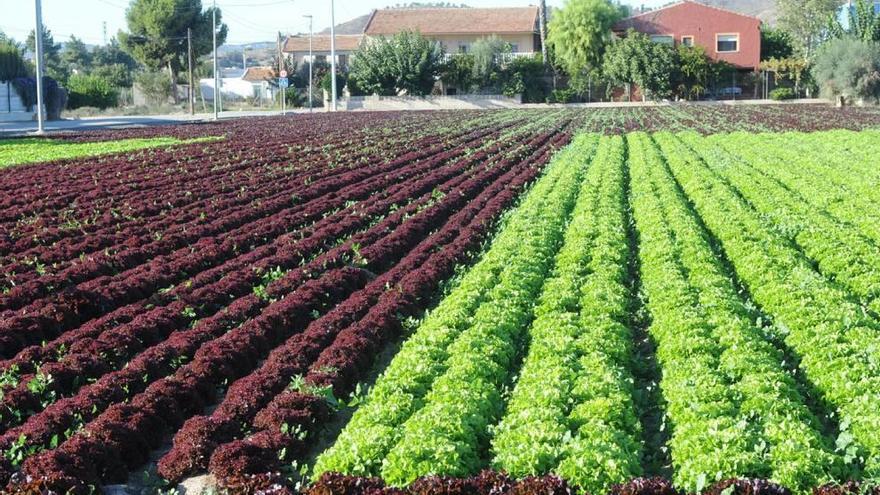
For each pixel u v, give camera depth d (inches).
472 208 1164.5
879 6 4128.9
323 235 991.0
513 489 398.0
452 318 655.1
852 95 3134.8
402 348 617.3
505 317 653.9
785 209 1025.5
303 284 789.2
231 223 1072.2
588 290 727.7
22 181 1380.4
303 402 530.3
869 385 499.2
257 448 476.1
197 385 573.3
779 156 1616.6
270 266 866.8
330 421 545.6
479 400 509.4
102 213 1141.1
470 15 4655.5
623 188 1323.8
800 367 555.8
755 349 574.2
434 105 3855.8
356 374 599.8
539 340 609.9
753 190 1170.6
